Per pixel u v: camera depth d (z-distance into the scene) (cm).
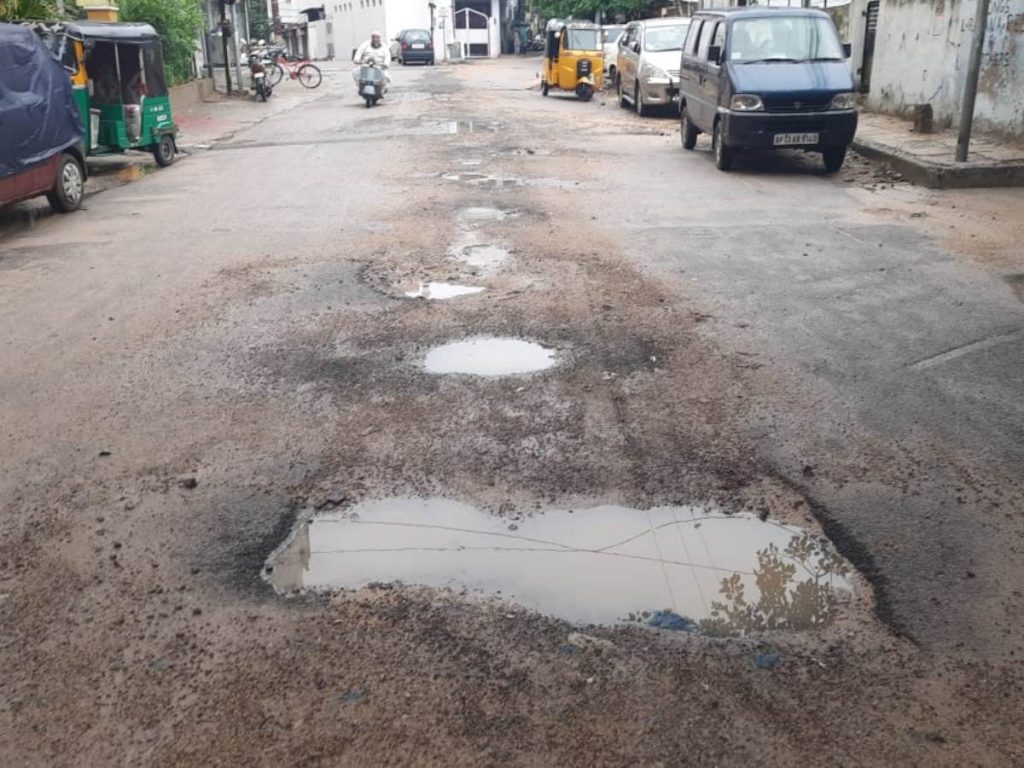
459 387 545
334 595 354
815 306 682
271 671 312
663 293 716
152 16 2208
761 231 918
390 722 289
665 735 283
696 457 457
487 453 464
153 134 1425
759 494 423
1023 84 1265
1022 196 1085
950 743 279
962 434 477
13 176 988
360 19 6203
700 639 327
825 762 272
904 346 600
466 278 763
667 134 1716
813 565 371
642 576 365
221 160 1504
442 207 1048
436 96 2636
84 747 281
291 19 7631
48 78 1058
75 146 1107
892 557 374
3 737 286
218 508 418
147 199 1167
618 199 1089
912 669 310
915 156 1233
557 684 305
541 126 1842
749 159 1388
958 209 1016
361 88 2311
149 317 680
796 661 315
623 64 2230
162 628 336
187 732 286
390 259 825
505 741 281
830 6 2003
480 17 6250
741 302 693
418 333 635
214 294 732
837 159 1257
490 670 312
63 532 400
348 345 616
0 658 321
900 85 1656
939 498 416
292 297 720
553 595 354
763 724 287
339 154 1495
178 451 472
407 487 434
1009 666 311
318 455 466
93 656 321
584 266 794
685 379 551
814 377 551
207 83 2623
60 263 845
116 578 367
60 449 476
